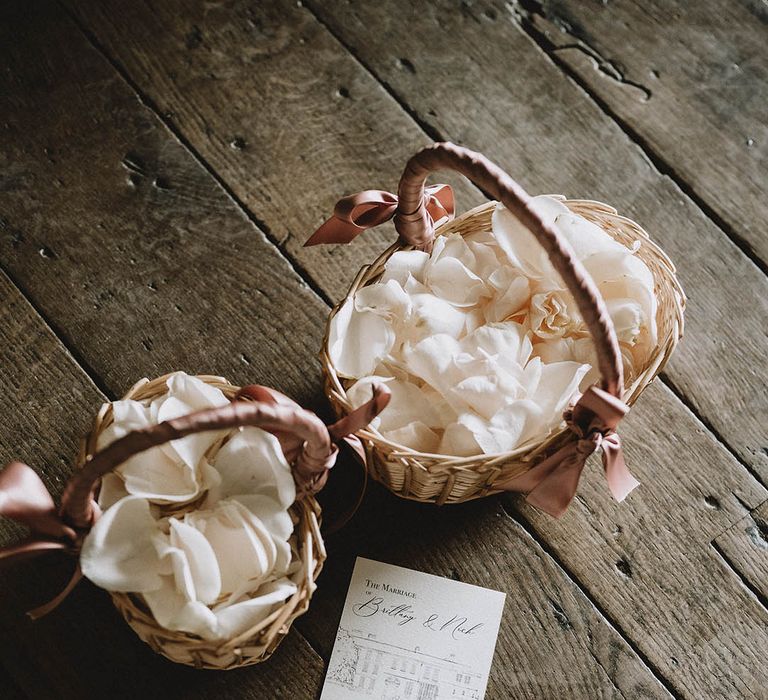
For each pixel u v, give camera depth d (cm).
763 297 101
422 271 88
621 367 76
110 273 100
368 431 81
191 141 104
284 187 103
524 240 86
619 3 110
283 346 98
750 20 110
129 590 76
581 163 105
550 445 82
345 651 90
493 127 106
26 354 97
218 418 70
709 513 94
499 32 109
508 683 90
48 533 75
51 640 90
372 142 105
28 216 101
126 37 107
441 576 92
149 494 77
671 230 103
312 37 108
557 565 93
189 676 89
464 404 83
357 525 93
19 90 105
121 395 96
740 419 97
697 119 107
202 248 101
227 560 79
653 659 91
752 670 91
